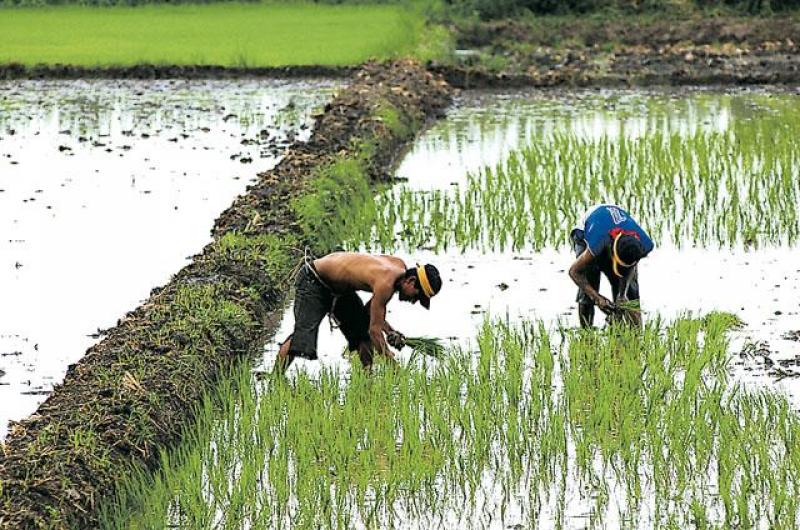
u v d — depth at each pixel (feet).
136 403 61.21
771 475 56.18
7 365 72.79
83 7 278.26
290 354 67.62
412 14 261.03
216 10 273.33
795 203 106.73
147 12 271.08
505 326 77.00
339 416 64.34
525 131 149.59
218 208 110.22
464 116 163.53
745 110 162.81
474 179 119.34
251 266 85.51
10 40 224.12
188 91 184.96
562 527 54.44
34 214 108.27
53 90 187.01
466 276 90.53
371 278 65.05
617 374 68.85
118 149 138.51
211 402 65.57
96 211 109.29
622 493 57.36
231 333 73.87
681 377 70.74
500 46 232.32
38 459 54.65
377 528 54.34
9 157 134.00
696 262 93.35
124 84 193.16
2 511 50.49
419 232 98.99
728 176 114.21
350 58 198.70
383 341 65.77
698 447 60.03
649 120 155.74
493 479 58.85
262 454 59.67
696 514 53.72
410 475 57.72
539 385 67.31
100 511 53.72
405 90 162.71
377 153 128.67
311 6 275.80
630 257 69.72
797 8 261.65
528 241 99.50
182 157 133.49
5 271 91.50
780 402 65.57
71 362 73.51
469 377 68.13
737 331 78.28
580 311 76.84
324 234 98.12
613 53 224.94
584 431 61.41
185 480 55.93
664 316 80.84
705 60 212.23
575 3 268.41
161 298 78.13
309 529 53.36
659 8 268.00
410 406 64.18
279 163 120.47
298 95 178.91
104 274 90.89
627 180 115.75
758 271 90.89
